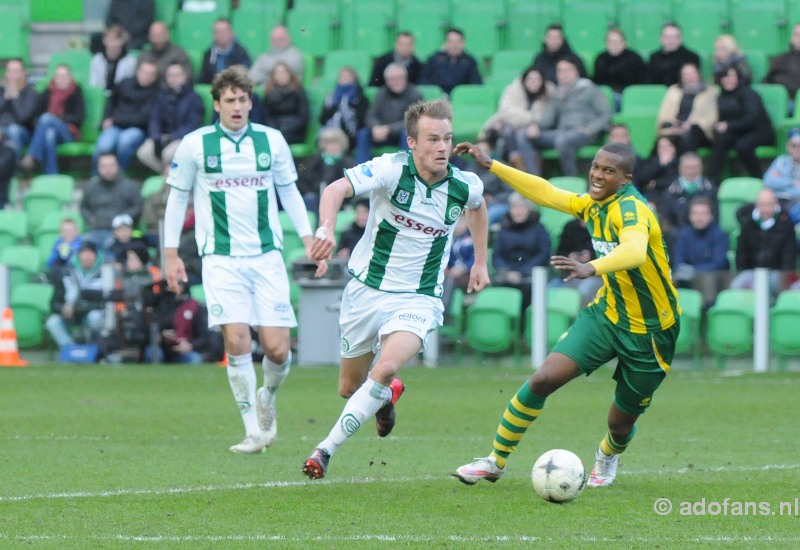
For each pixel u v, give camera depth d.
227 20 59.09
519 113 53.06
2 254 51.06
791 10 59.78
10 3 66.00
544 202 20.92
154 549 16.28
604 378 43.41
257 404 26.16
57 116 57.25
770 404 35.31
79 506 19.38
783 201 49.22
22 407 34.12
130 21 62.28
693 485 21.77
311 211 50.84
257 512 18.94
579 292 45.03
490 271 46.31
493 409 34.41
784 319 44.16
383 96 53.88
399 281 20.88
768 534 17.58
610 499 20.31
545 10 61.84
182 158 25.03
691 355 45.28
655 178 49.59
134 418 31.86
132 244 47.97
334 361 45.91
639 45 61.12
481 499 20.20
